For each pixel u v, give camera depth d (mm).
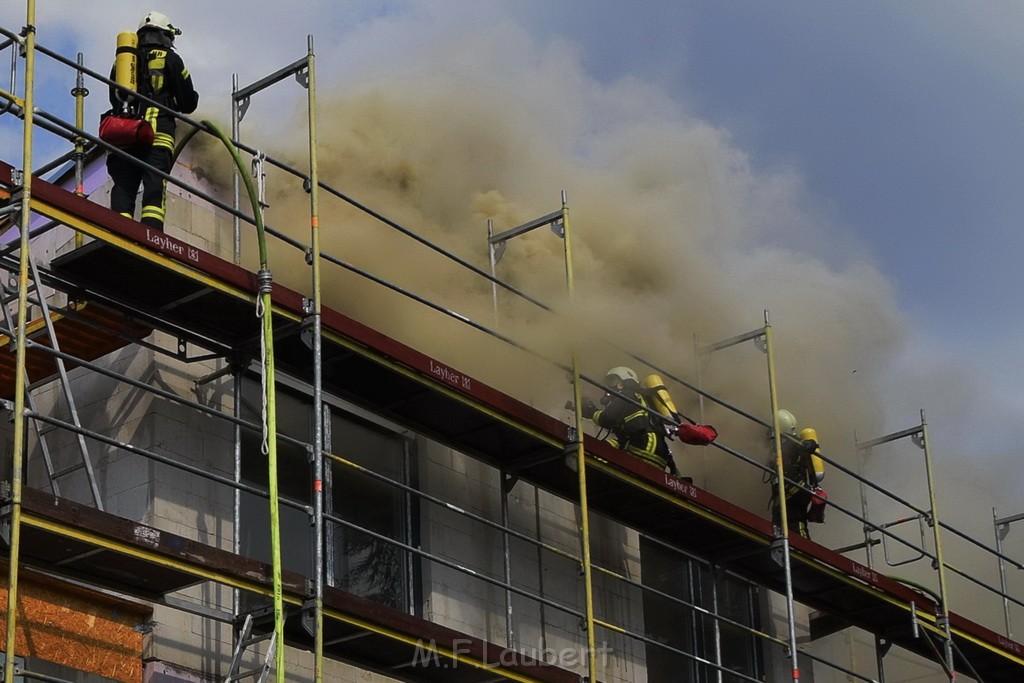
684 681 25219
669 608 25484
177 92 19625
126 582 17750
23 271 16391
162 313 19312
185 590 18984
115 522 16531
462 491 22656
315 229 19328
